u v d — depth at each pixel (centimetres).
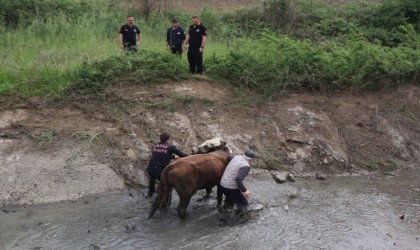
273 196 982
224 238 801
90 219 856
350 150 1214
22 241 772
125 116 1110
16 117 1053
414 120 1348
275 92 1279
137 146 1068
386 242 807
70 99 1110
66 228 820
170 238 795
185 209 860
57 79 1160
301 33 1895
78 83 1141
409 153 1262
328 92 1341
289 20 1975
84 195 951
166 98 1175
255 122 1205
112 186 983
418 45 1609
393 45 1814
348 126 1267
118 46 1455
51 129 1042
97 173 994
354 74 1367
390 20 1936
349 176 1136
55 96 1108
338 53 1392
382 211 927
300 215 896
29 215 869
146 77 1196
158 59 1241
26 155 988
